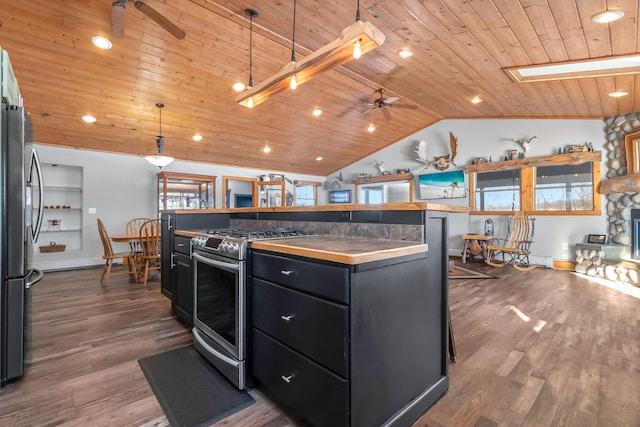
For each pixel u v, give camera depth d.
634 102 4.45
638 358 2.20
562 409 1.65
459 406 1.69
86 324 2.91
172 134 5.85
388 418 1.46
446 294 1.85
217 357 2.02
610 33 2.62
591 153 5.30
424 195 7.53
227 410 1.67
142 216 6.48
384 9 2.73
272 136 6.62
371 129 7.02
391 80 4.70
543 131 5.88
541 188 5.89
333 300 1.32
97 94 4.40
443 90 4.88
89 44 3.53
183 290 2.86
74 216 6.01
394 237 1.84
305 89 5.12
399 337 1.52
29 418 1.60
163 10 3.16
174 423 1.57
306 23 3.21
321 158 8.44
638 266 4.34
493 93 4.76
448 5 2.55
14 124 1.93
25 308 2.02
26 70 3.76
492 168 6.38
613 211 5.13
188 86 4.53
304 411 1.48
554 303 3.51
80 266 5.77
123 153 6.27
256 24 3.34
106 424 1.56
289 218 2.66
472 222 6.70
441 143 7.21
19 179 1.95
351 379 1.27
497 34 2.91
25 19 3.12
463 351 2.32
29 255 2.12
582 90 4.07
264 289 1.72
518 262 5.91
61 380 1.96
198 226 3.26
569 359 2.19
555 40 2.86
